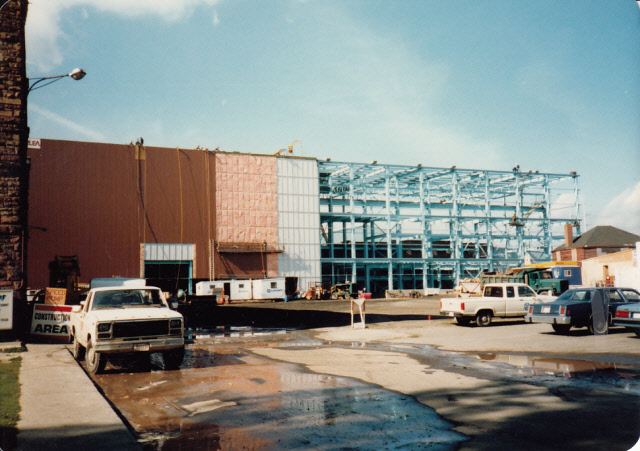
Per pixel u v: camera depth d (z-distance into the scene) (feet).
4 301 45.03
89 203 169.48
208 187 192.13
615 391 24.86
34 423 19.48
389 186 231.09
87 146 171.73
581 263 149.38
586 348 40.57
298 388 27.07
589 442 17.04
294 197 208.44
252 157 201.98
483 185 257.55
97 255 168.45
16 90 49.73
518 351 40.98
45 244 161.48
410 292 207.31
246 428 19.48
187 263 186.70
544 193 258.37
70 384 27.22
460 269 242.37
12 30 49.90
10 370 31.89
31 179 161.79
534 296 67.92
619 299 52.54
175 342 32.86
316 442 17.65
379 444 17.34
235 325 78.79
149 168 181.47
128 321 32.17
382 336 57.21
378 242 250.98
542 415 20.59
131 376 31.73
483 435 18.12
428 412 21.53
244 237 196.65
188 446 17.43
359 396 24.89
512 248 267.59
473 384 27.40
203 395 25.57
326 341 54.39
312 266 208.23
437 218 236.22
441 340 51.39
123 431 18.44
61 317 48.42
